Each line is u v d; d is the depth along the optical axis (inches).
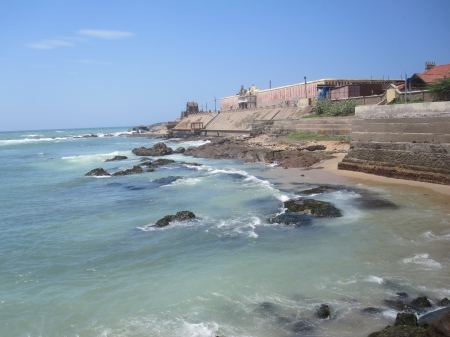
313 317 417.1
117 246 679.7
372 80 2642.7
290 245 634.8
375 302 439.2
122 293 498.9
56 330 422.6
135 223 816.3
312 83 2736.2
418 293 451.8
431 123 992.2
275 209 855.7
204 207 917.2
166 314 441.4
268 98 3538.4
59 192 1189.7
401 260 546.3
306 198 887.1
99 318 442.3
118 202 1023.0
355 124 1239.5
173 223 791.1
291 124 2235.5
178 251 641.0
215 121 3745.1
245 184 1173.1
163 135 4352.9
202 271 552.1
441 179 970.7
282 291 478.3
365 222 721.6
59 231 776.9
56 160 2138.3
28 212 936.3
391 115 1105.4
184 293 487.8
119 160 2060.8
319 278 506.0
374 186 1004.6
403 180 1056.8
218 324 415.2
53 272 577.3
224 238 689.0
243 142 2369.6
